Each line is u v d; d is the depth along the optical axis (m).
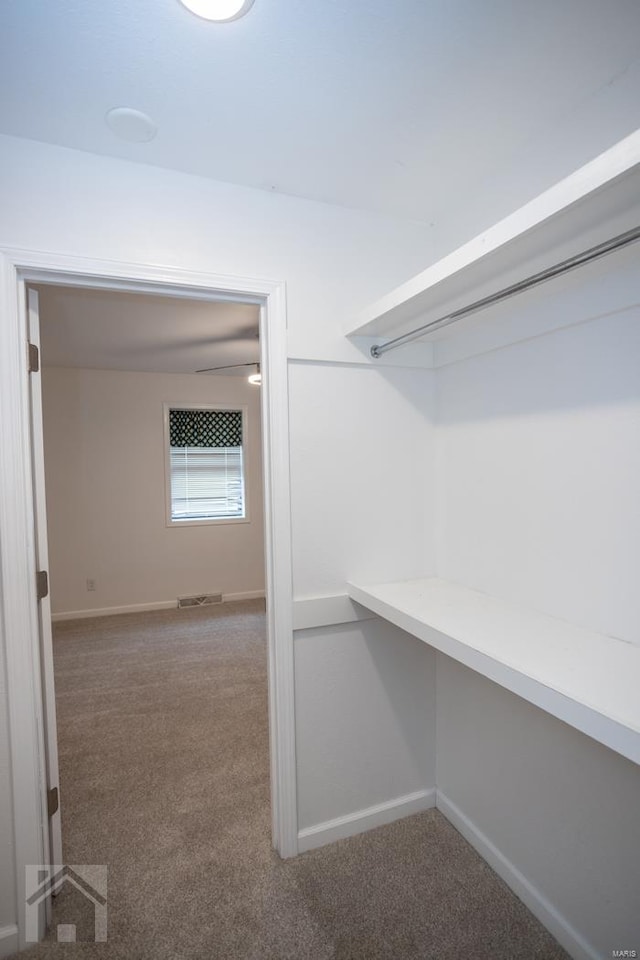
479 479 1.65
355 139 1.35
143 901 1.53
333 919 1.46
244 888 1.57
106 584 4.77
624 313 1.15
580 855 1.30
